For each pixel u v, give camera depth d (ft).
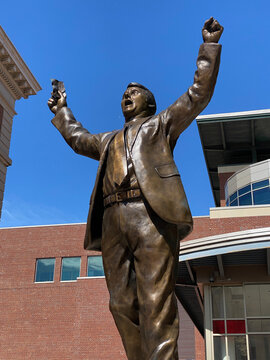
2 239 119.75
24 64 90.89
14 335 110.42
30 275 114.93
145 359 10.45
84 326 100.94
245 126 110.11
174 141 12.59
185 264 62.90
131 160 11.79
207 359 65.31
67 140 14.02
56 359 106.01
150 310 10.61
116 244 11.77
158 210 11.07
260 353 64.13
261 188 100.17
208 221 91.40
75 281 111.86
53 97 14.76
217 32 12.07
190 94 12.00
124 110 13.43
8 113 92.94
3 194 88.63
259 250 60.54
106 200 12.05
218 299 68.13
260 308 66.23
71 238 116.67
